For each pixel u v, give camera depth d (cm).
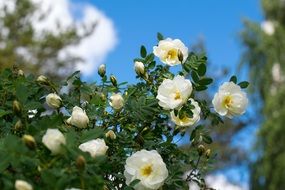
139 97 104
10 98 104
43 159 77
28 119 97
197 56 105
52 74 484
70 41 500
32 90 103
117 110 101
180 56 104
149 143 99
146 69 106
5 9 493
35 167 77
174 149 103
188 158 105
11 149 76
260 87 616
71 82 106
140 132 102
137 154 88
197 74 100
